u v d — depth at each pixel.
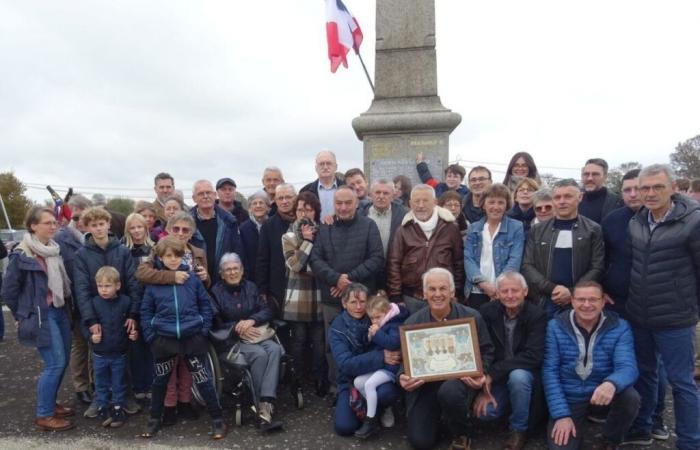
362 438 3.70
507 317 3.79
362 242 4.27
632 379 3.29
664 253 3.27
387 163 6.60
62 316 4.05
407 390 3.68
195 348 3.82
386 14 6.80
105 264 4.11
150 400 4.45
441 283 3.63
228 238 4.91
